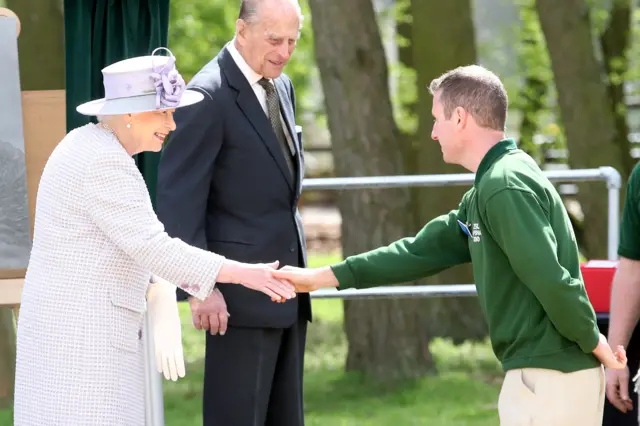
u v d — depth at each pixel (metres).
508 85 36.19
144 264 10.63
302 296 13.52
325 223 55.53
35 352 10.68
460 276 28.27
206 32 34.56
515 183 9.96
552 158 37.16
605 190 29.92
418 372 23.97
